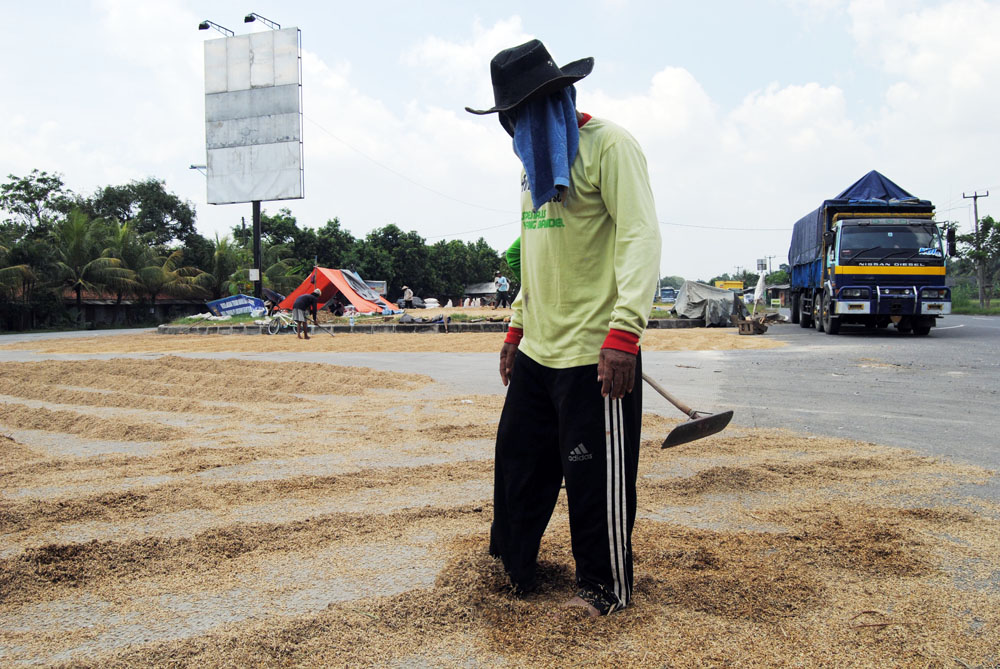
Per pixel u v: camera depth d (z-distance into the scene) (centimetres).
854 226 1574
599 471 208
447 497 335
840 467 395
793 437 480
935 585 226
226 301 2589
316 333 2069
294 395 689
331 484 357
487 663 178
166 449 450
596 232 214
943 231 1570
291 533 282
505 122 235
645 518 301
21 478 371
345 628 195
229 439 478
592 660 178
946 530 282
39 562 243
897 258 1541
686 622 199
